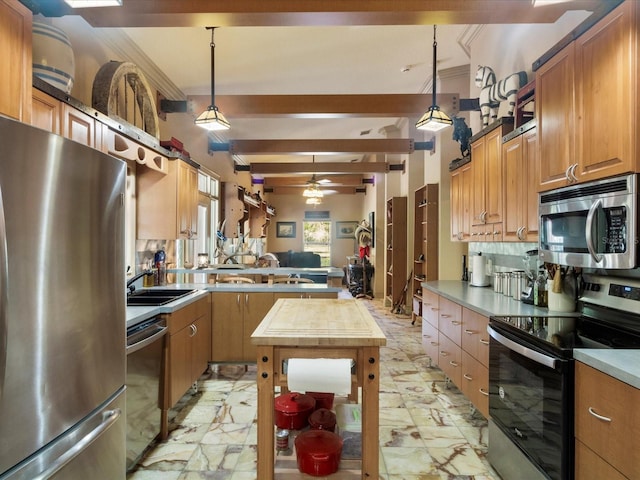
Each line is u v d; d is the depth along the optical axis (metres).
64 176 1.17
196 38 3.54
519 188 2.52
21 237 1.00
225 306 3.50
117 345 1.48
